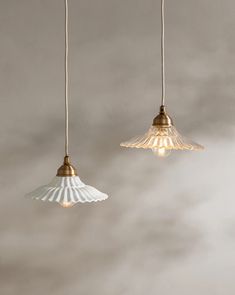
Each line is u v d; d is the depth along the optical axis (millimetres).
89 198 2098
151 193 3117
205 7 3119
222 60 3123
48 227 3094
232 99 3125
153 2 3100
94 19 3084
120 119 3096
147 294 3131
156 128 2312
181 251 3129
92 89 3090
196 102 3117
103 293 3123
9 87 3066
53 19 3066
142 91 3102
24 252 3090
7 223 3078
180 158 3119
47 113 3076
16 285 3096
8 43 3059
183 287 3135
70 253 3105
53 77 3076
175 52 3107
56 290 3109
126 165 3105
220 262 3143
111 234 3115
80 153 3090
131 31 3094
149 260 3127
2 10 3053
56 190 2117
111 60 3092
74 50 3080
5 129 3068
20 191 3076
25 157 3076
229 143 3133
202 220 3131
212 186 3131
